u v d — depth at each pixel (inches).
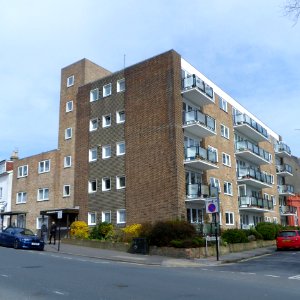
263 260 810.2
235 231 1079.6
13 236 969.5
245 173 1450.5
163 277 498.0
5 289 383.9
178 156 1062.4
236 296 370.0
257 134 1612.9
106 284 424.2
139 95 1177.4
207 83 1322.6
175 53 1134.4
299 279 510.0
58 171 1391.5
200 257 842.2
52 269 547.8
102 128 1262.3
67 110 1422.2
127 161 1162.6
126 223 1120.2
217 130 1344.7
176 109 1090.7
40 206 1417.3
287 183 2164.1
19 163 1553.9
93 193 1236.5
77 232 1153.4
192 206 1090.7
